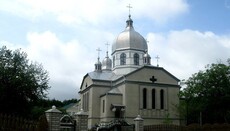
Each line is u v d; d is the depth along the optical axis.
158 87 51.28
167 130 35.78
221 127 34.84
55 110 23.56
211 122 52.34
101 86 54.47
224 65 50.03
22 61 37.91
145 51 58.81
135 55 60.41
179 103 51.62
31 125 19.19
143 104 49.94
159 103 50.69
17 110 35.09
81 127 25.61
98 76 56.38
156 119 49.69
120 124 36.72
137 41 60.94
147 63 56.16
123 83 50.41
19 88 35.03
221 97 48.06
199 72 51.16
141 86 50.41
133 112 48.72
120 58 60.59
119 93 50.59
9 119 16.73
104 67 65.38
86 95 57.59
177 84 52.62
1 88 33.62
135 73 50.69
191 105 51.75
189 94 50.59
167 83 52.06
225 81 48.59
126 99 48.91
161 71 52.25
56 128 23.20
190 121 53.62
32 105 37.81
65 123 25.88
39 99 38.72
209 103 49.28
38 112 54.62
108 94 50.09
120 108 48.53
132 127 35.91
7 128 16.55
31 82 36.81
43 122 21.36
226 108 48.75
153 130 36.19
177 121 50.78
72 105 108.44
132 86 49.88
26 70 38.09
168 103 51.16
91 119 52.66
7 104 34.09
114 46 62.41
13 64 36.66
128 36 61.16
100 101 53.59
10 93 34.56
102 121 50.25
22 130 17.92
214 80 48.94
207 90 49.00
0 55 36.91
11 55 37.47
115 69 60.31
